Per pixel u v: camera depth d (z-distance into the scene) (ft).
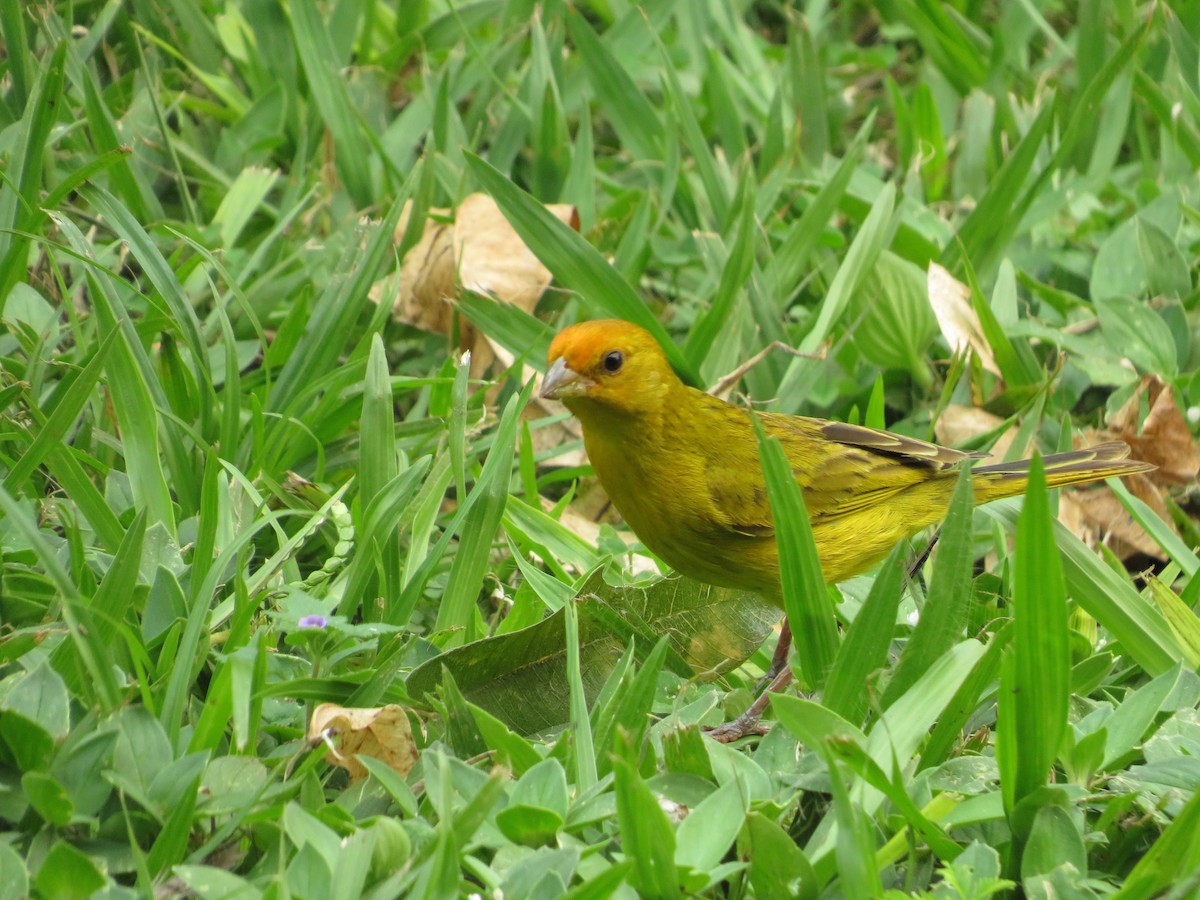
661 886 20.18
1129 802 22.22
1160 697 24.17
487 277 38.99
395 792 21.79
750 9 57.36
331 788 23.65
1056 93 41.27
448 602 28.12
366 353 34.24
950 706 23.76
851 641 23.56
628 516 31.71
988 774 23.07
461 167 44.19
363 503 28.89
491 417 34.91
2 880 18.58
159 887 19.80
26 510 27.07
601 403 30.12
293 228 42.47
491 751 23.21
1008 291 40.52
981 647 22.88
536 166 45.78
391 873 20.16
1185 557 31.50
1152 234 40.55
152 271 31.45
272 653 25.03
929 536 36.63
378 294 38.99
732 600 31.14
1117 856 22.57
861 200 43.39
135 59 45.88
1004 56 50.80
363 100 47.42
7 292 30.89
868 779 21.22
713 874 20.31
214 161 44.91
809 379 37.83
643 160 47.19
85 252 29.94
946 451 33.73
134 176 39.63
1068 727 22.80
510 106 46.75
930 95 48.26
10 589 25.90
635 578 32.83
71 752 20.38
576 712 23.39
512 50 48.60
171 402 32.78
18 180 31.04
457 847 19.48
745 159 40.78
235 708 22.48
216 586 25.70
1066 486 35.83
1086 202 46.19
